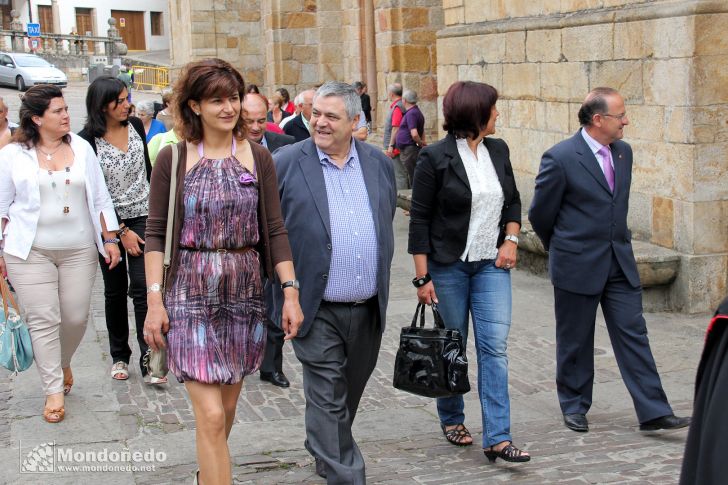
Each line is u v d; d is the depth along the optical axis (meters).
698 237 8.09
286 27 21.12
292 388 6.45
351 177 4.38
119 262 6.04
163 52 60.34
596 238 5.32
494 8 11.59
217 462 3.89
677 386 6.30
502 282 4.95
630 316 5.34
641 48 8.64
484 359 4.93
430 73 16.73
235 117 3.94
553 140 10.38
